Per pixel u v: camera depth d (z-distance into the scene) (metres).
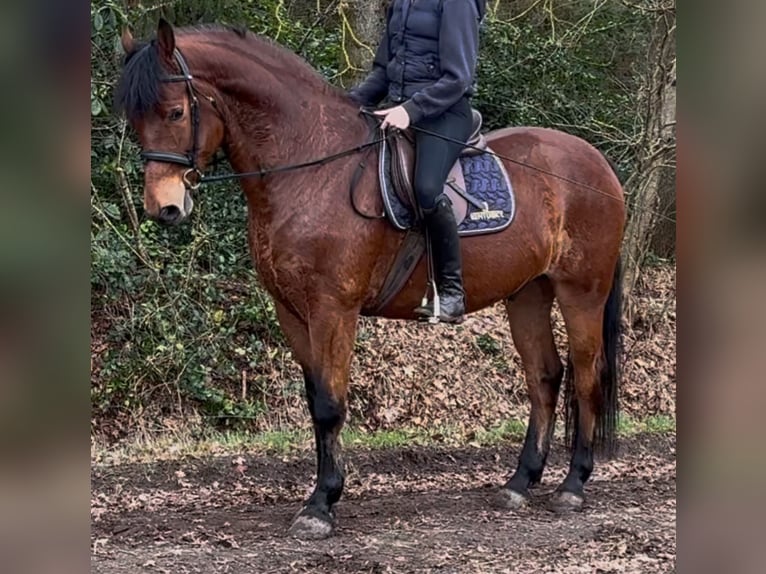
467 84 3.89
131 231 6.55
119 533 4.07
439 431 6.44
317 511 4.02
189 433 6.19
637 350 8.13
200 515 4.42
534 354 4.79
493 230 4.21
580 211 4.56
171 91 3.54
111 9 5.93
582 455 4.66
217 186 6.70
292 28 7.16
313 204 3.80
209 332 6.57
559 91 8.70
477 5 4.00
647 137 7.87
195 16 6.57
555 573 3.56
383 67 4.21
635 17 8.67
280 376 6.79
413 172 3.95
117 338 6.36
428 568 3.60
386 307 4.12
